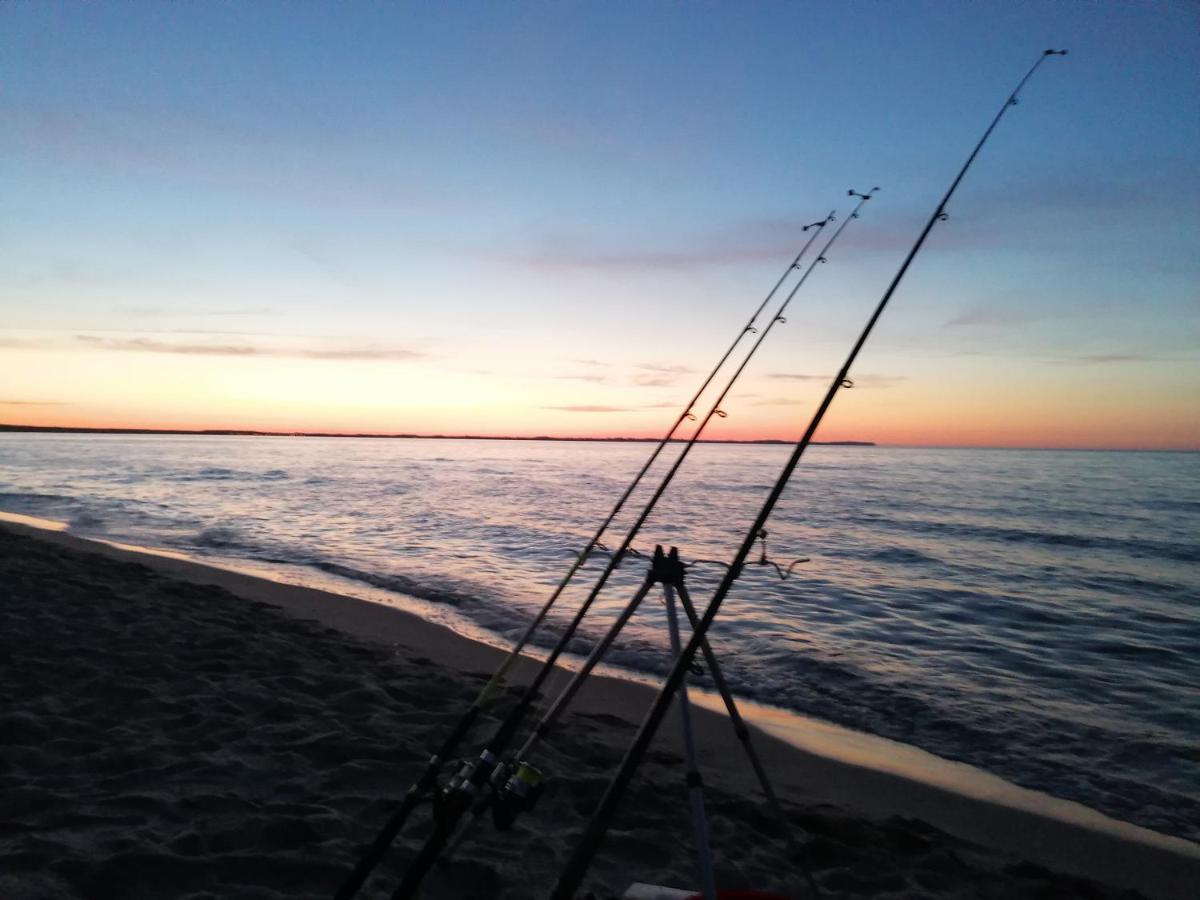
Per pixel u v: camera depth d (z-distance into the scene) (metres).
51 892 2.88
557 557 14.66
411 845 3.48
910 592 12.16
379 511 22.33
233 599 9.34
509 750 4.95
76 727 4.53
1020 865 4.07
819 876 3.68
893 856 4.04
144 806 3.61
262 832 3.46
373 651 7.22
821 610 10.68
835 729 6.26
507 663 2.48
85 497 24.42
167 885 3.02
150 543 15.25
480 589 11.35
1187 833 4.67
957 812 4.89
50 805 3.57
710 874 2.02
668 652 8.15
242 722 4.84
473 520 20.50
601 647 2.20
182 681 5.55
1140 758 5.75
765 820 4.30
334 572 12.49
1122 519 23.39
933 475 48.00
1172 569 14.82
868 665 7.95
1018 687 7.42
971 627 9.94
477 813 2.00
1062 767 5.59
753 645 8.59
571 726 5.70
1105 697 7.15
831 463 68.31
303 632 7.84
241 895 2.99
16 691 5.04
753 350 3.41
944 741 6.06
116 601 7.94
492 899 3.15
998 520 22.95
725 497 30.59
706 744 5.82
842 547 17.42
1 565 9.59
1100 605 11.43
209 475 36.25
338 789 4.02
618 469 51.47
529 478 40.06
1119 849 4.48
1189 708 6.85
